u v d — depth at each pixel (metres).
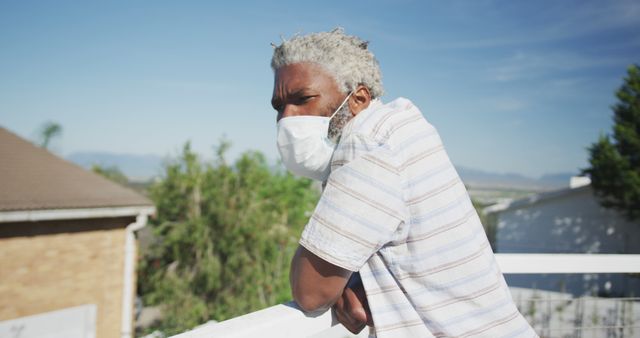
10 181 7.53
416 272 0.99
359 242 0.90
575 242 17.89
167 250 11.78
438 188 0.99
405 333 0.98
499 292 1.02
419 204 0.97
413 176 0.97
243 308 11.01
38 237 7.31
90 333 7.88
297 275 0.97
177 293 10.87
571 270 1.84
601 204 16.45
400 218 0.94
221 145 11.97
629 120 16.00
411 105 1.10
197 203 11.54
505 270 1.75
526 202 18.88
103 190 8.51
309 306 0.97
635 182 15.05
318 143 1.06
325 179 1.14
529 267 1.78
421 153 0.99
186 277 11.34
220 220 11.22
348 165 0.93
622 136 15.80
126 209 8.17
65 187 8.08
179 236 11.12
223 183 11.80
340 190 0.92
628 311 2.17
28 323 7.17
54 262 7.49
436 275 0.98
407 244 0.99
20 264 7.11
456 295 0.99
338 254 0.90
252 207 11.59
